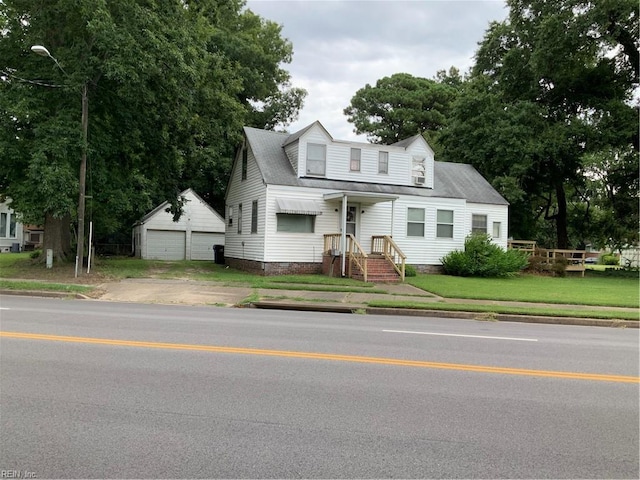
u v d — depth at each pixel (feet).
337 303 46.55
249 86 127.13
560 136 93.97
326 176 75.87
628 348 29.99
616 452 13.79
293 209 70.44
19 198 63.77
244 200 81.82
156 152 80.12
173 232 115.03
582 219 121.60
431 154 83.25
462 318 43.19
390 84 185.57
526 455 13.43
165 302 46.26
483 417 16.25
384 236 71.20
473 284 66.18
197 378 19.54
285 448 13.39
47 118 61.31
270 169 73.82
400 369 22.03
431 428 15.14
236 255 84.99
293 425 15.02
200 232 117.50
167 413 15.71
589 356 26.89
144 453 12.89
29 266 69.41
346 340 28.58
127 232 130.21
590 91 103.65
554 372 22.67
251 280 61.26
